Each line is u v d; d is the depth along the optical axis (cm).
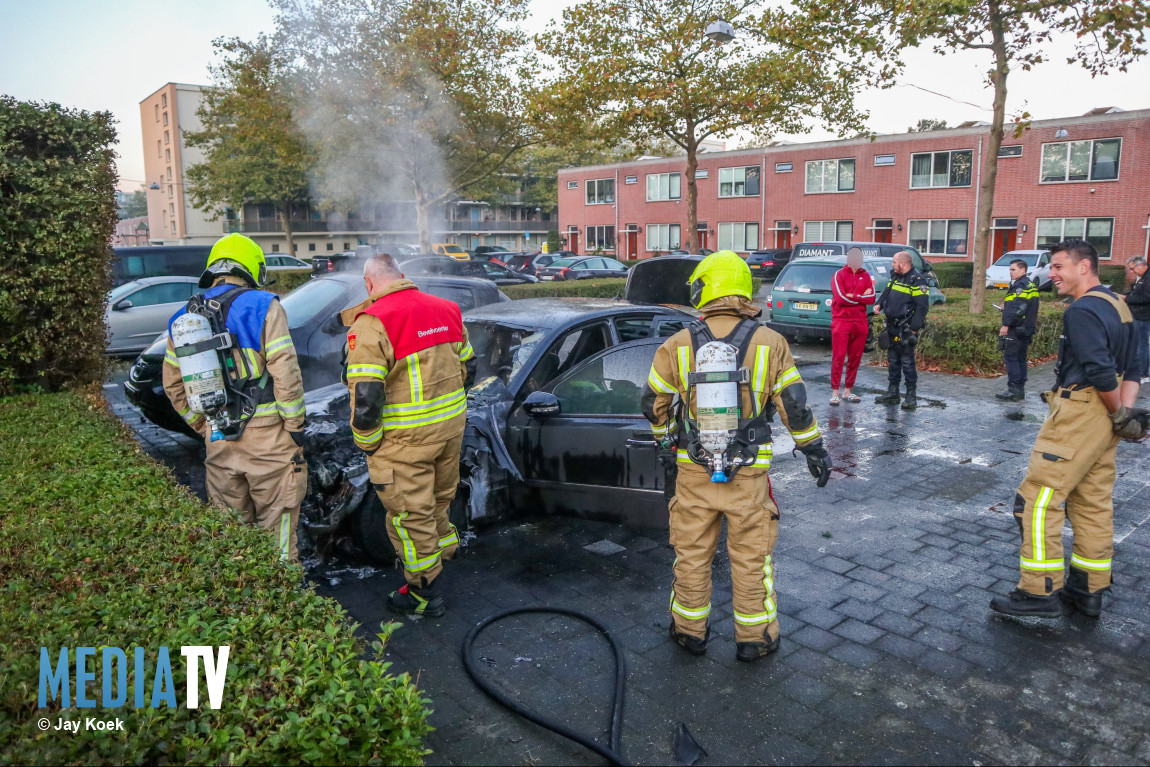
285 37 1862
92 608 256
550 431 483
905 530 514
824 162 3562
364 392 359
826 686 336
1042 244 3025
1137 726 307
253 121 1998
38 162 766
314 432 459
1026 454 688
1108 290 372
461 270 2175
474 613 405
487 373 545
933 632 381
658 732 305
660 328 591
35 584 276
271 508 406
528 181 6172
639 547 489
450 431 387
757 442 331
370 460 384
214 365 384
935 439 741
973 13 1101
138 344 1273
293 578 294
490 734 304
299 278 2389
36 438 521
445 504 415
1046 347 1174
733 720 312
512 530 517
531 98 1956
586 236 4656
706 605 357
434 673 348
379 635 266
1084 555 392
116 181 830
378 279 381
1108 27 1010
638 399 489
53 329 791
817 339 1438
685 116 2008
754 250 3831
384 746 218
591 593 426
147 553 304
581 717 315
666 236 4225
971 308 1264
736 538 346
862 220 3478
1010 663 353
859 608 406
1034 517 382
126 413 908
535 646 371
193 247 1672
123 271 1596
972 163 3144
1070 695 328
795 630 384
